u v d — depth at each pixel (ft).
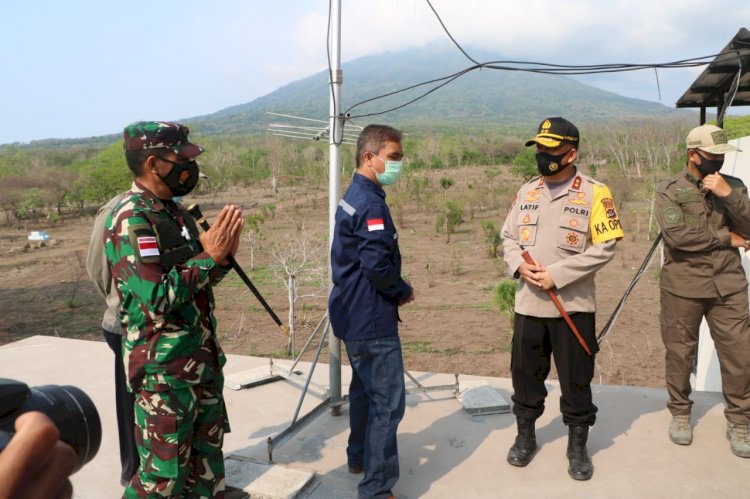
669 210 10.12
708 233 9.86
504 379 13.84
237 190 158.40
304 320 36.81
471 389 12.76
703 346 15.56
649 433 10.86
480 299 40.70
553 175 9.45
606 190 9.31
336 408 11.98
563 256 9.28
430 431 11.28
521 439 9.93
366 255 8.20
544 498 8.95
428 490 9.26
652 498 8.84
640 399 12.39
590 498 8.91
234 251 7.40
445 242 65.51
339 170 11.04
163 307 6.61
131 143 7.02
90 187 122.83
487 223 62.28
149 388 6.94
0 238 92.02
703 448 10.26
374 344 8.48
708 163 9.71
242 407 12.62
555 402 12.38
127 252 6.69
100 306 45.24
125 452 9.36
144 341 6.92
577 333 9.17
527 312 9.53
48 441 1.51
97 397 13.32
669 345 10.44
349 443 9.82
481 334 32.60
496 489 9.24
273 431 11.47
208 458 7.79
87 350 16.60
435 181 141.59
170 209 7.47
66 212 129.29
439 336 32.42
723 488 9.04
